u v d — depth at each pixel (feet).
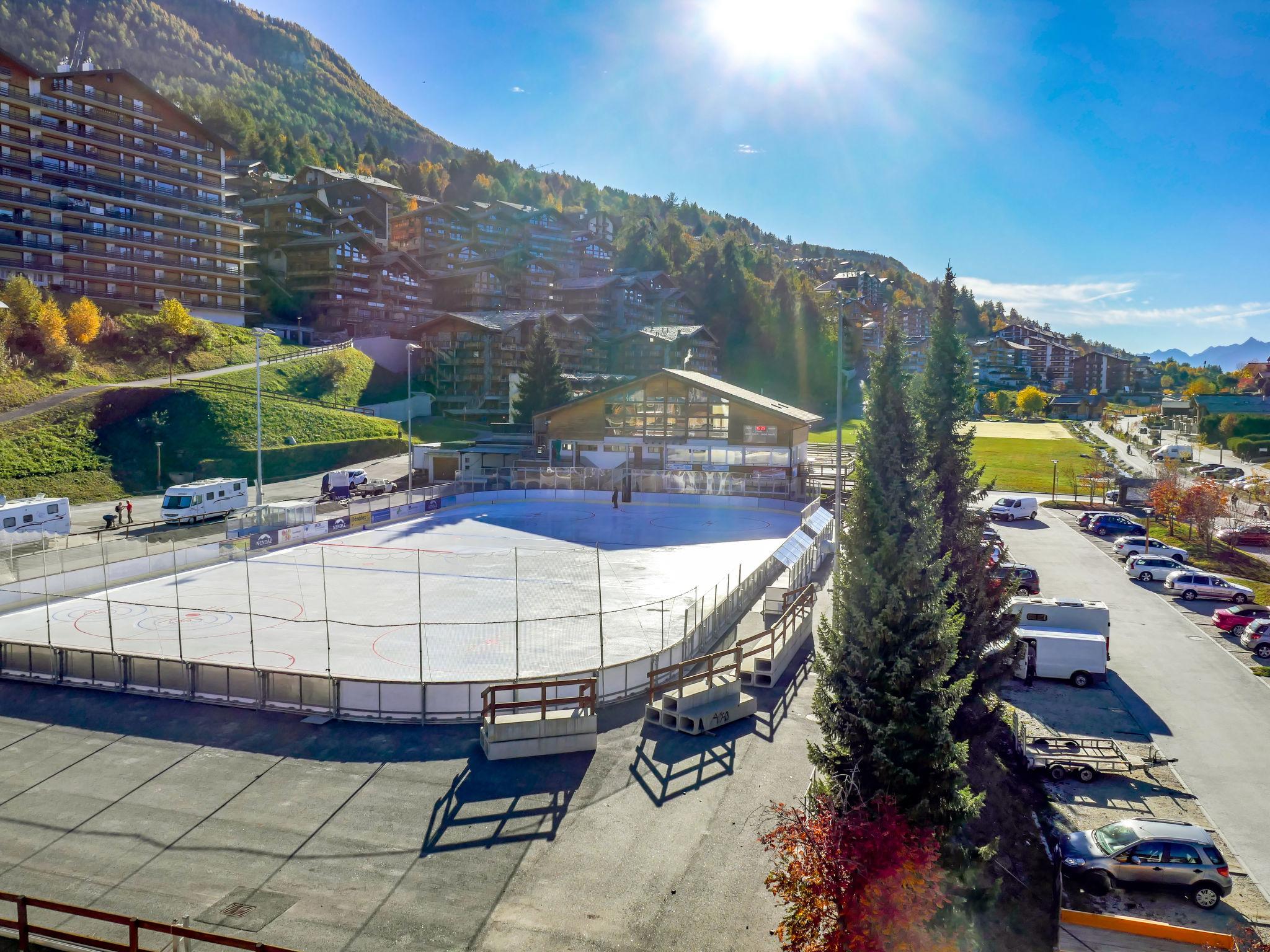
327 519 181.88
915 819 49.08
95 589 131.85
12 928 46.68
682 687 79.05
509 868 55.52
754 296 616.80
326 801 64.23
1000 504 226.99
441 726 77.97
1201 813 70.28
